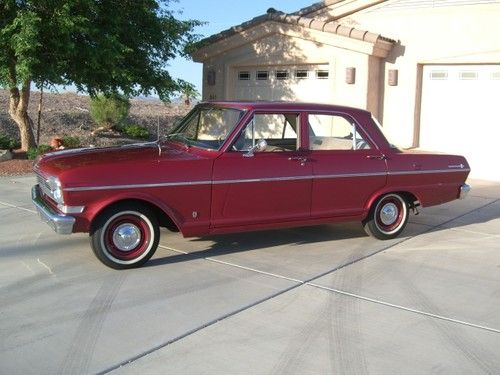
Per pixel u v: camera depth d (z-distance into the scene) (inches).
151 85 565.9
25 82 476.7
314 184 269.4
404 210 302.4
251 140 259.3
